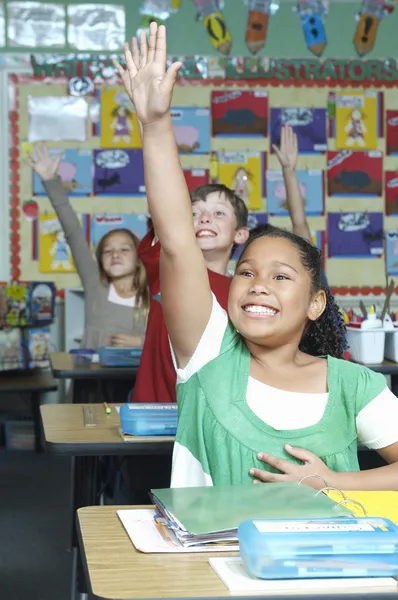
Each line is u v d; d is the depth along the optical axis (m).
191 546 1.07
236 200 2.44
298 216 3.65
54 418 2.23
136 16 5.43
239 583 0.95
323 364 1.43
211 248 2.37
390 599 0.92
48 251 5.38
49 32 5.40
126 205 5.45
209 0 5.42
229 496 1.18
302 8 5.45
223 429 1.35
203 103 5.45
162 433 2.00
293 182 3.66
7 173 5.36
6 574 2.97
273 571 0.96
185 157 5.45
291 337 1.40
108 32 5.43
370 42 5.49
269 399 1.37
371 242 5.53
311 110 5.49
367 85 5.50
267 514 1.10
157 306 2.38
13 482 4.36
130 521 1.19
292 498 1.17
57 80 5.40
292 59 5.46
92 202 5.43
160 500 1.17
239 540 1.01
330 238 5.51
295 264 1.40
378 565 0.97
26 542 3.35
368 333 3.54
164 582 0.96
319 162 5.50
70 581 2.89
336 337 1.67
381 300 5.54
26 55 5.37
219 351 1.40
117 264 3.75
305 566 0.97
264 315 1.38
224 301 2.19
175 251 1.34
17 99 5.38
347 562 0.97
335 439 1.37
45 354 5.25
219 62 5.45
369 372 1.41
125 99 5.44
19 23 5.38
